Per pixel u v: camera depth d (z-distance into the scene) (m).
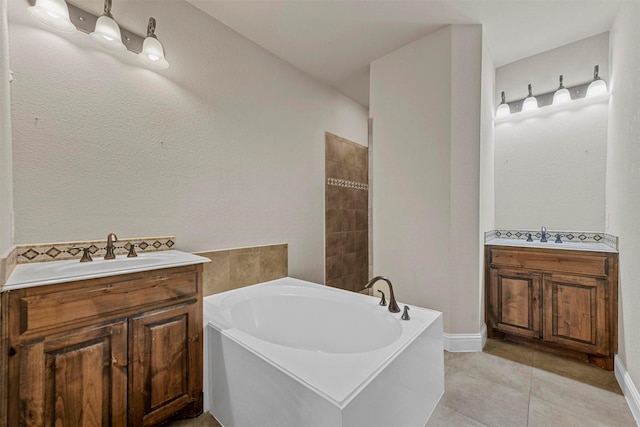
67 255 1.48
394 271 2.56
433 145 2.34
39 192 1.40
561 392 1.67
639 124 1.54
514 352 2.18
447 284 2.27
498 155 2.87
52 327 1.05
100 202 1.60
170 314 1.37
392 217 2.58
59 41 1.46
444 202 2.29
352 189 3.62
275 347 1.27
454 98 2.24
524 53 2.64
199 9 2.04
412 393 1.31
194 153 2.02
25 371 0.99
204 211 2.08
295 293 2.12
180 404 1.40
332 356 1.19
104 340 1.17
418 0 1.95
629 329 1.64
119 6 1.67
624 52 1.86
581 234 2.46
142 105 1.76
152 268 1.30
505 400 1.60
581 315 2.01
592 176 2.41
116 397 1.19
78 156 1.52
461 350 2.21
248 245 2.38
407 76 2.49
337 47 2.51
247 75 2.38
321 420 0.94
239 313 1.87
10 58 1.32
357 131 3.72
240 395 1.30
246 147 2.37
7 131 1.19
